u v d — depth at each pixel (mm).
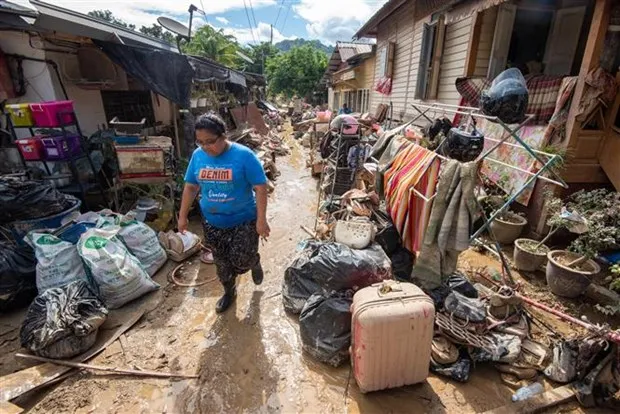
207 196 2551
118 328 2752
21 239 3201
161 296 3205
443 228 2539
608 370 2084
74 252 3039
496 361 2346
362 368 2051
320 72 31828
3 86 4484
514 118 2500
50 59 4672
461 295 2660
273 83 32281
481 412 2061
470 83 5039
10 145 4637
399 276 3279
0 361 2406
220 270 2865
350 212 3906
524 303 2840
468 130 2969
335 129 5637
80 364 2338
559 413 2070
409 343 2039
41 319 2404
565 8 5348
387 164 3447
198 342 2645
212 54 22859
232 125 11570
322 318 2443
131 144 4195
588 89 3412
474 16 5043
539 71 5777
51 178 3971
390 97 9641
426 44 6820
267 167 7645
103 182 4727
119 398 2146
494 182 4348
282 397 2180
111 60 5047
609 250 3422
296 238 4609
